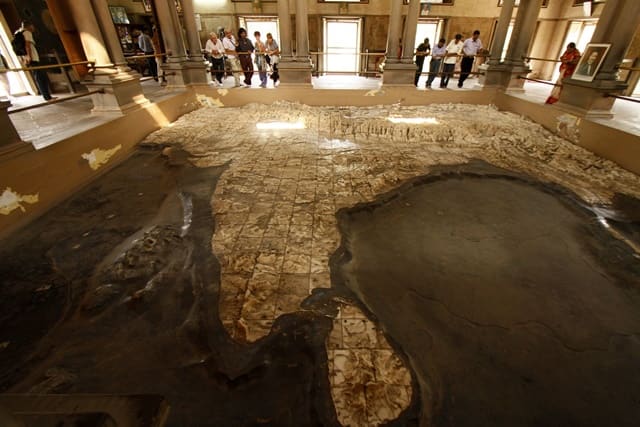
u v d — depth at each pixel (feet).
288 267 10.14
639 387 7.25
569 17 36.65
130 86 19.97
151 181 15.72
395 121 23.41
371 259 10.89
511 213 13.52
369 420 6.31
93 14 17.47
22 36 20.43
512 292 9.69
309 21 37.22
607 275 10.39
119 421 2.55
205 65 27.96
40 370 7.19
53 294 9.17
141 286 9.43
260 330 8.10
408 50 27.37
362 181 15.49
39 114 19.02
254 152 18.78
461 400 6.84
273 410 6.47
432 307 9.12
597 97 18.86
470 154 18.79
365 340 7.88
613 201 14.16
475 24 37.47
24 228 12.09
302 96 28.43
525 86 32.81
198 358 7.46
